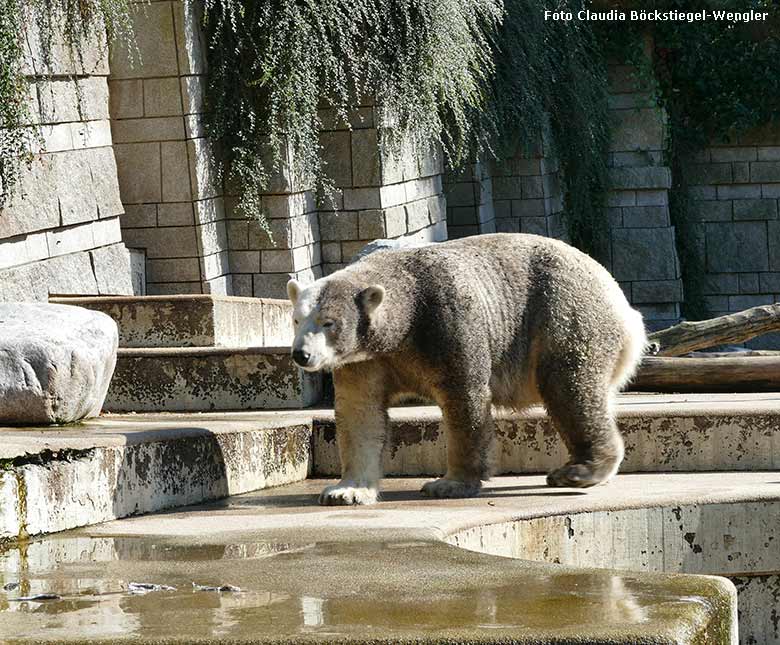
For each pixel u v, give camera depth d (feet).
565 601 16.62
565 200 73.26
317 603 16.76
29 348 28.94
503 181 70.95
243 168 48.85
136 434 26.94
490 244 29.48
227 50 48.26
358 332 26.84
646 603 16.40
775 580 27.91
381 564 19.70
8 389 28.78
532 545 25.75
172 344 40.93
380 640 14.57
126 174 48.75
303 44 47.88
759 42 76.79
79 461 24.77
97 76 45.39
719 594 17.21
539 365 29.12
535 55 66.08
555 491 28.86
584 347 28.73
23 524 23.11
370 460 28.40
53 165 42.57
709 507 27.07
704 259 78.13
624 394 39.04
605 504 26.55
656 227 75.05
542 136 69.67
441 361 27.76
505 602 16.62
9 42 37.22
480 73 56.70
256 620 15.71
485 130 64.28
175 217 48.49
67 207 43.19
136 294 48.14
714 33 76.64
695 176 78.13
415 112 52.75
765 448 32.55
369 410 28.53
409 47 51.70
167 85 47.93
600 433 29.09
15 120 38.04
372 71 51.57
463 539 24.09
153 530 24.09
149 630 15.20
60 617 16.10
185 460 28.14
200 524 24.77
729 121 76.74
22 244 40.96
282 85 47.91
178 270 48.70
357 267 27.89
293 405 37.37
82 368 29.53
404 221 56.13
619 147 75.20
